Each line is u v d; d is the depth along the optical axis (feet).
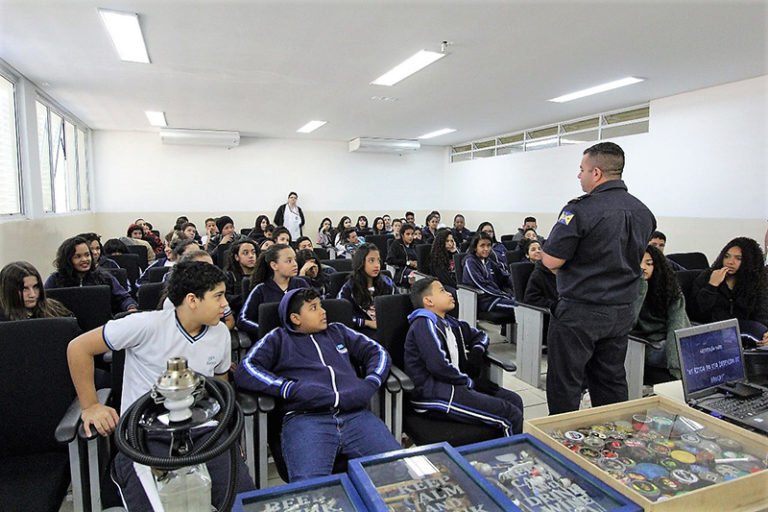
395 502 3.09
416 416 5.98
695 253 13.92
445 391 5.89
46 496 4.12
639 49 11.64
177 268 4.61
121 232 25.84
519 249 14.85
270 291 8.57
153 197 26.35
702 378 4.72
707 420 4.12
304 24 10.08
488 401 5.83
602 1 8.93
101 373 7.16
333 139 29.01
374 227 27.07
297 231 27.71
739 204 14.85
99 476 4.42
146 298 8.64
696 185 16.06
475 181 29.12
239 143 27.53
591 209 5.95
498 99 17.34
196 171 27.09
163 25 10.12
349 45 11.39
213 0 8.93
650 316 7.86
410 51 11.85
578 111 19.57
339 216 30.48
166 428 2.37
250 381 5.22
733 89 14.85
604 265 5.95
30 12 9.44
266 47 11.55
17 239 12.75
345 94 16.53
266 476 5.25
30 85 14.49
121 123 22.76
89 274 9.35
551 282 9.67
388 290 9.50
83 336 4.44
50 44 11.27
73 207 21.52
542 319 9.55
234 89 15.80
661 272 7.77
